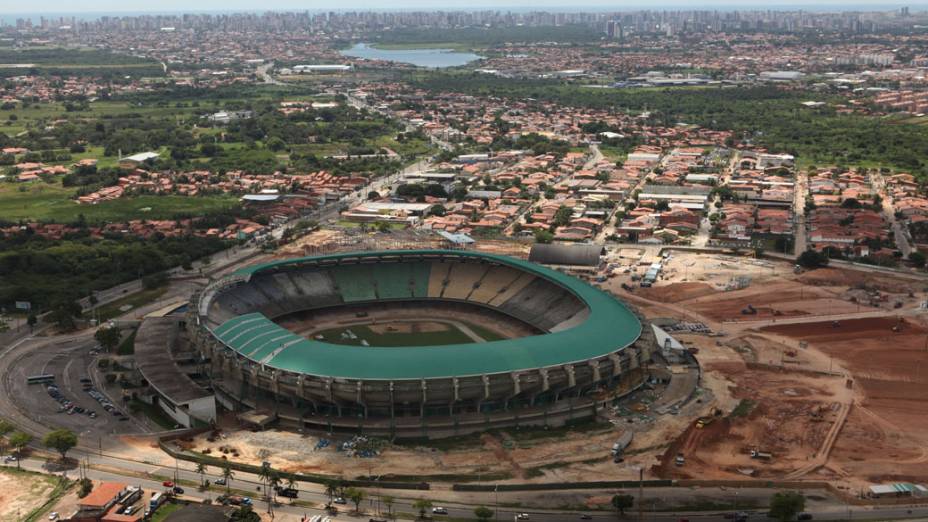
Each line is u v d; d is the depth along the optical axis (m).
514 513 187.62
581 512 188.50
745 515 187.50
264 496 192.75
